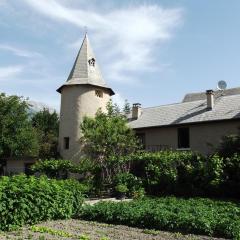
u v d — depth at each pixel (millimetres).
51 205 14586
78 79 38562
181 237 11906
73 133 37094
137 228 13492
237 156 22641
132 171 26609
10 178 14336
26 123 38031
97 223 14391
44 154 37750
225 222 12312
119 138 29922
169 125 33250
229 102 32531
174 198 20391
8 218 12555
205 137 31328
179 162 24438
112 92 40406
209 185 22562
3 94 37500
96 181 26625
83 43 40938
